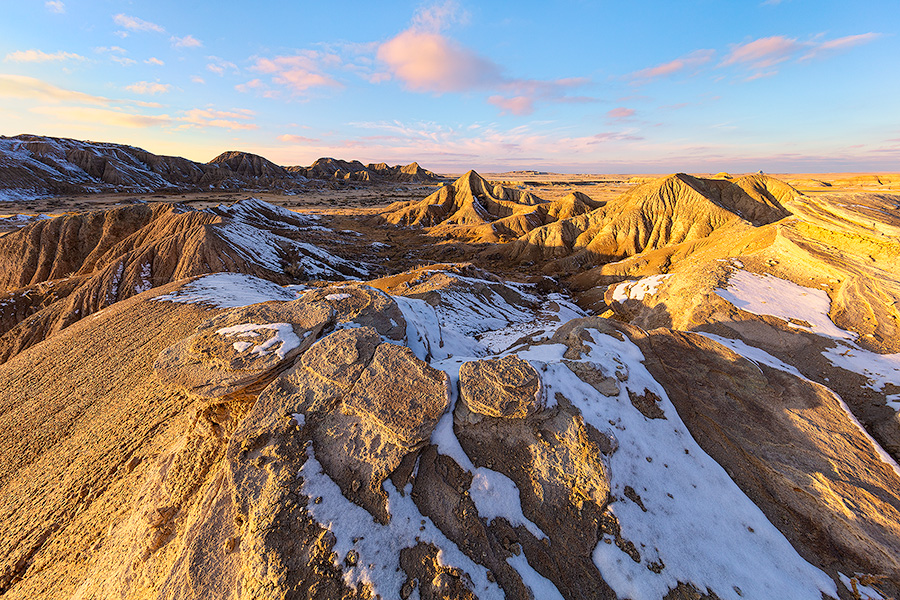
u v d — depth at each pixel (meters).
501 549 5.55
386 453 6.32
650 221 52.50
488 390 7.12
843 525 6.69
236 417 7.55
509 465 6.55
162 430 10.80
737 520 6.64
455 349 13.73
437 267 39.44
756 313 15.70
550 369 8.14
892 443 8.98
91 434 12.08
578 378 8.36
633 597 5.28
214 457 7.31
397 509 5.76
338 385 7.14
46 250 42.97
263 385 7.46
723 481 7.34
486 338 23.03
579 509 6.14
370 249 64.19
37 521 9.12
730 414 8.97
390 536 5.44
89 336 18.88
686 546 5.99
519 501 6.15
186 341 8.12
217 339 7.97
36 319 28.91
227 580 5.26
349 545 5.23
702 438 8.29
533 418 7.06
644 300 22.53
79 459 10.98
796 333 14.24
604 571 5.51
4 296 31.53
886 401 10.36
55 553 8.07
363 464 6.20
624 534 5.92
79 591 6.75
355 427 6.61
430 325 13.62
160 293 23.39
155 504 7.00
